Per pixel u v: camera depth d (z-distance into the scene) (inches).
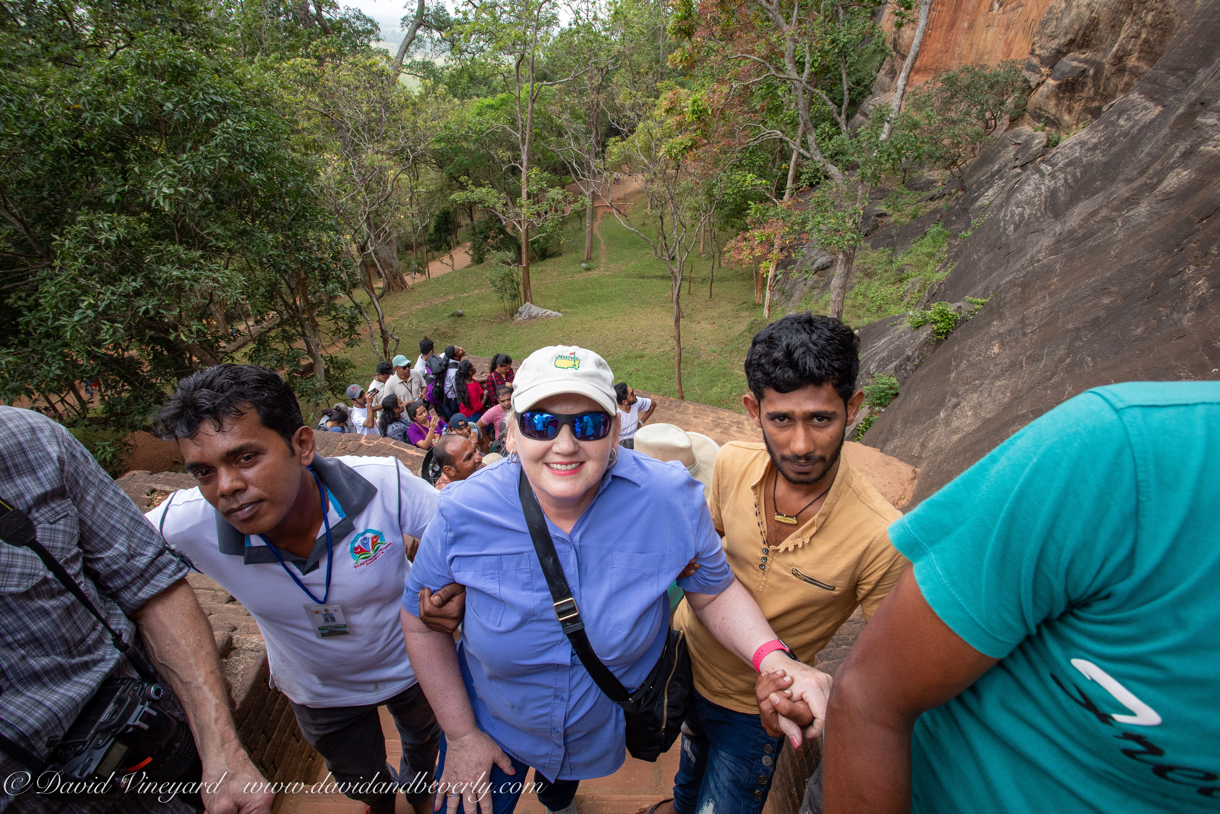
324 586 74.9
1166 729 29.0
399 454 263.0
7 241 521.7
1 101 442.3
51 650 49.3
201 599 137.8
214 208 550.9
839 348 60.9
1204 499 26.8
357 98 877.8
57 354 459.5
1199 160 327.9
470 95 1742.1
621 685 64.6
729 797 78.0
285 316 751.7
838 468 68.9
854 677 39.2
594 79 1174.3
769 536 74.0
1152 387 29.9
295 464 67.2
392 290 1371.8
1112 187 433.4
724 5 657.0
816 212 612.7
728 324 967.0
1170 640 27.9
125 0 572.7
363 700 85.5
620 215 804.6
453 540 61.4
